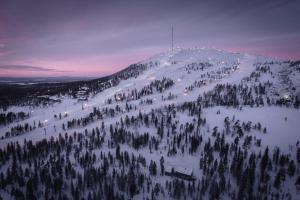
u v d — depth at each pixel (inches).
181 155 6161.4
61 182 5044.3
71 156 6373.0
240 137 6604.3
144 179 5251.0
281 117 7726.4
